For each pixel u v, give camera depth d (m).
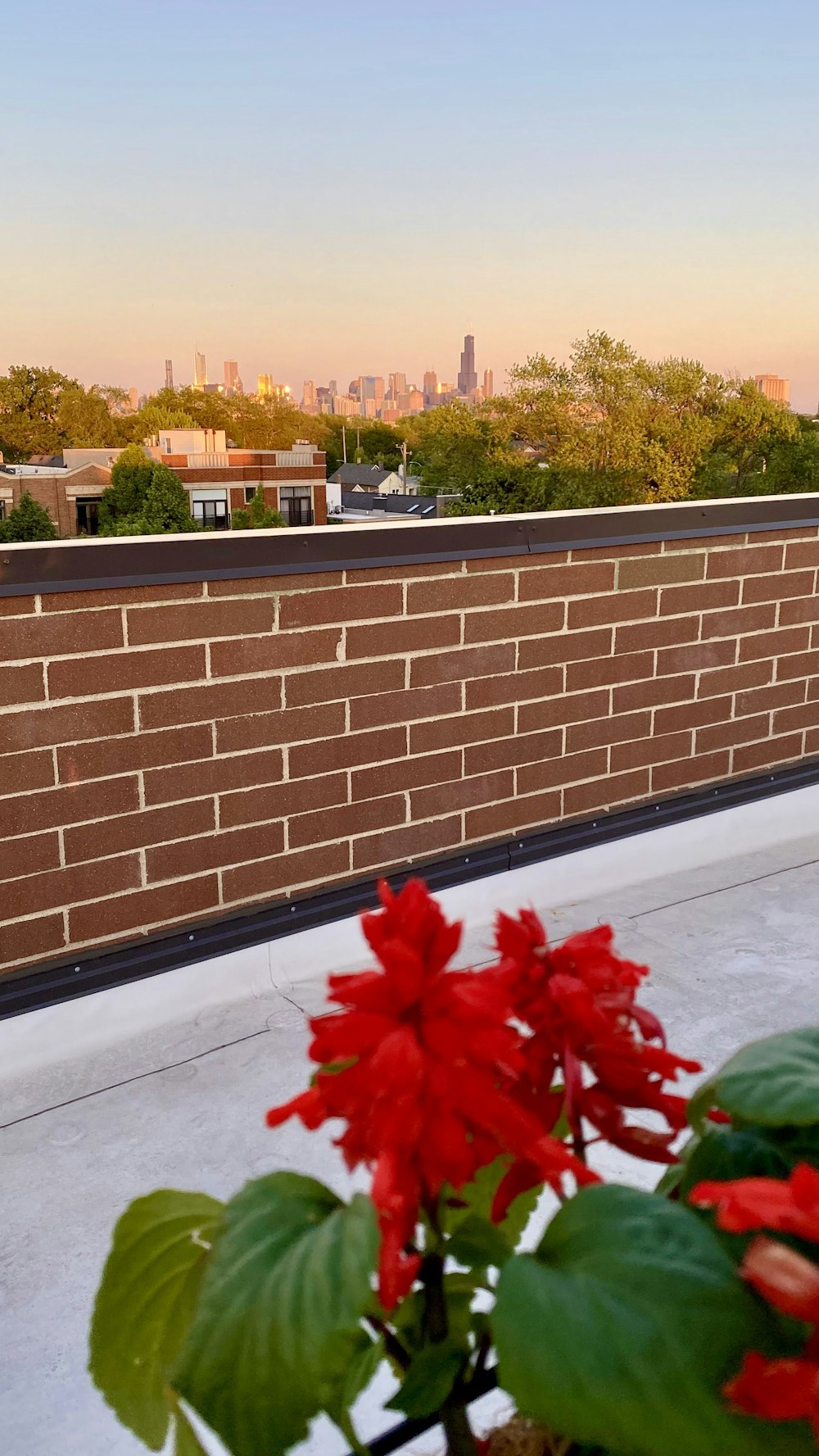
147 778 2.45
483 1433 0.75
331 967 2.76
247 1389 0.48
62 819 2.36
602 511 3.01
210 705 2.50
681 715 3.32
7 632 2.23
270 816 2.64
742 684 3.44
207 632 2.46
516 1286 0.48
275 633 2.56
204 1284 0.52
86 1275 1.80
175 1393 0.65
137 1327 0.65
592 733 3.15
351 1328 0.46
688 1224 0.52
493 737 2.96
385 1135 0.51
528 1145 0.53
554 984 0.59
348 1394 0.57
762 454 41.44
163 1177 2.03
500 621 2.90
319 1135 2.15
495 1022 0.52
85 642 2.32
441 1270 0.63
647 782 3.30
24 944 2.36
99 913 2.44
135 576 2.34
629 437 40.59
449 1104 0.52
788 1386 0.44
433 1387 0.60
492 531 2.83
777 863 3.46
